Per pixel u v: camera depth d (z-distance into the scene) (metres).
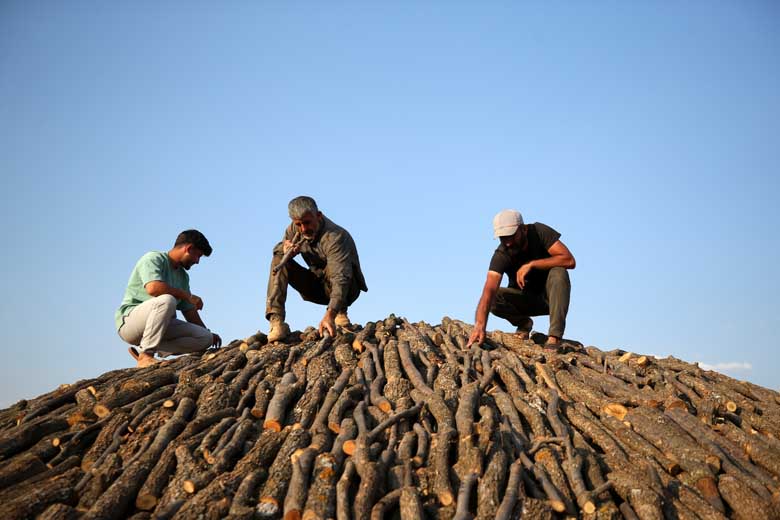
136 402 5.80
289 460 4.93
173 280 7.43
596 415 5.96
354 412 5.60
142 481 4.80
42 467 5.07
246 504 4.55
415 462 5.01
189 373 6.31
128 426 5.52
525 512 4.52
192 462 4.94
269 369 6.60
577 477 4.83
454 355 6.86
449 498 4.66
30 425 5.53
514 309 7.75
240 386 6.14
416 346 7.12
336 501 4.59
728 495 4.85
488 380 6.25
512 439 5.30
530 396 5.98
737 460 5.29
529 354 7.00
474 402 5.71
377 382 6.20
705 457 5.13
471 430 5.25
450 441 5.20
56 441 5.36
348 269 7.29
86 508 4.59
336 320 7.79
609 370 6.89
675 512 4.73
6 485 4.82
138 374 6.52
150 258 7.20
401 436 5.39
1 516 4.36
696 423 5.64
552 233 7.31
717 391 6.55
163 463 4.94
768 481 5.07
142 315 6.99
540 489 4.83
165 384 6.32
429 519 4.60
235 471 4.85
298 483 4.65
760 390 7.01
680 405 5.90
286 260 7.26
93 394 6.15
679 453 5.20
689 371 7.21
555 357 6.75
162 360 7.06
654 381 6.56
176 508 4.54
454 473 4.94
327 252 7.32
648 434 5.47
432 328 8.33
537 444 5.21
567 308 7.24
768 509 4.68
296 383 6.12
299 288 7.73
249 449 5.23
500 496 4.66
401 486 4.77
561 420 5.77
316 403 5.80
